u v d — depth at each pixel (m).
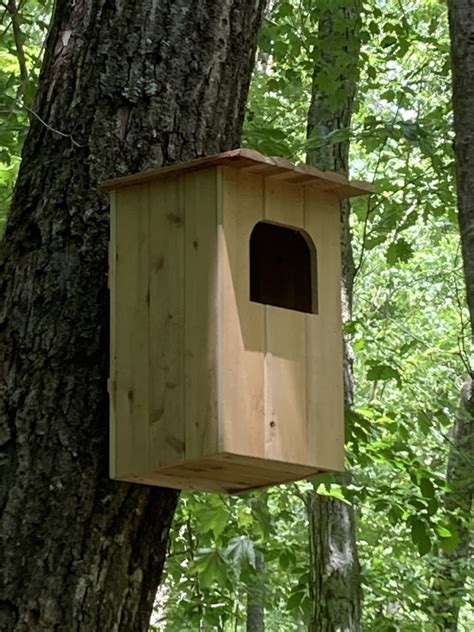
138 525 3.58
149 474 3.52
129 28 3.94
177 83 3.92
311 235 3.85
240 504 7.96
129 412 3.58
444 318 16.61
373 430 7.22
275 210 3.74
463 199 5.34
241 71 4.07
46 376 3.59
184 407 3.50
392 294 16.52
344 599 8.39
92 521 3.49
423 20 12.84
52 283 3.69
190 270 3.58
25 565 3.40
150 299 3.63
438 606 10.25
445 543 6.62
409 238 16.41
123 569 3.52
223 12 4.04
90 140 3.83
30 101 6.02
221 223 3.55
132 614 3.53
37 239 3.75
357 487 7.20
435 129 8.88
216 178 3.58
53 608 3.38
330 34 8.69
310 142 7.78
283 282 4.06
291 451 3.59
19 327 3.64
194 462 3.47
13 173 7.21
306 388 3.67
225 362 3.47
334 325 3.82
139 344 3.62
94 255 3.74
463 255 5.29
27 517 3.44
